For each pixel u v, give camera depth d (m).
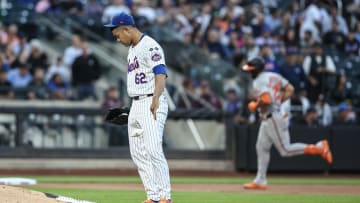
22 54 53.62
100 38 54.59
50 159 48.31
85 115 48.91
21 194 23.25
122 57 52.84
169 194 23.80
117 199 28.92
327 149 35.84
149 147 23.41
